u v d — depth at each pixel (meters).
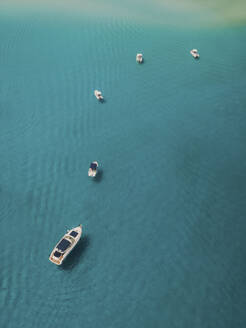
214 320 49.38
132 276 54.59
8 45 111.69
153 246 59.12
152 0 152.25
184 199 67.56
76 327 48.41
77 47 112.75
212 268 56.06
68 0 145.62
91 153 76.38
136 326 48.62
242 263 56.97
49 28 122.75
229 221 63.81
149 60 108.50
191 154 77.62
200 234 61.38
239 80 101.88
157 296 52.06
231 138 82.12
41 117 85.00
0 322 48.44
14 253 56.91
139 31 123.94
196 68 106.12
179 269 55.78
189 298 51.94
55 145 77.88
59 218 62.75
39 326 48.34
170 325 48.81
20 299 50.91
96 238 59.88
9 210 63.50
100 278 54.12
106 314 49.91
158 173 72.75
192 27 130.12
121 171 72.75
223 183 71.19
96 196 67.19
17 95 91.44
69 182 69.56
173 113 88.62
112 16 133.38
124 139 80.38
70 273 54.50
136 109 89.12
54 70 101.62
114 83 97.69
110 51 111.50
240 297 52.12
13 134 79.94
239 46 118.56
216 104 92.25
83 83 97.06
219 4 149.88
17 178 69.81
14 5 137.38
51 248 57.91
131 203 66.38
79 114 86.56
